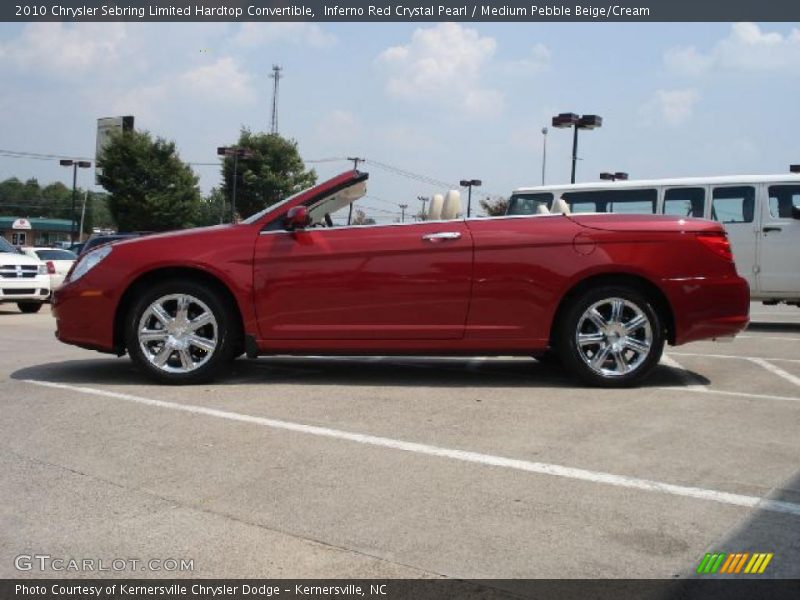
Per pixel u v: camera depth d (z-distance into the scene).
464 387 6.02
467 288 5.91
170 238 6.05
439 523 3.28
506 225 6.02
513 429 4.70
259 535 3.17
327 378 6.39
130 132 46.72
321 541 3.12
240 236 6.02
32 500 3.55
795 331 11.00
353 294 5.92
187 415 5.02
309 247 5.95
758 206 11.41
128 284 5.96
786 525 3.25
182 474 3.88
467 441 4.44
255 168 47.72
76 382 6.17
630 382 6.01
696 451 4.26
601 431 4.66
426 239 5.95
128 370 6.80
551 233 5.96
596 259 5.91
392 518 3.33
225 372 6.66
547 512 3.38
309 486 3.71
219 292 6.05
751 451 4.26
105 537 3.16
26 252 18.30
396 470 3.93
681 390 5.95
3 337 9.86
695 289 5.98
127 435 4.56
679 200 11.82
